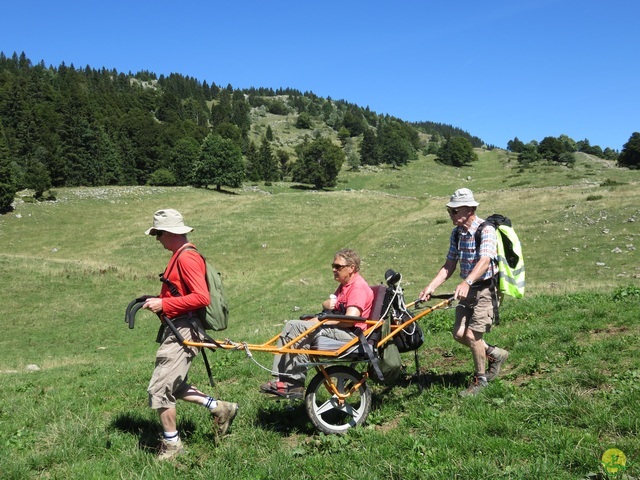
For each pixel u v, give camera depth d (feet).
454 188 342.23
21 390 33.04
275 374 18.24
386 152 495.82
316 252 159.63
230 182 297.94
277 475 14.78
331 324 18.25
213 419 18.40
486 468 13.64
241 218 201.57
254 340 47.11
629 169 368.68
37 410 24.44
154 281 117.80
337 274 19.11
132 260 151.23
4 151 215.72
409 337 20.04
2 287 105.81
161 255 157.28
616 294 37.50
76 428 20.13
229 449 17.03
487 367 24.91
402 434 17.01
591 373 20.07
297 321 18.74
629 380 19.26
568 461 13.80
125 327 89.66
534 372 22.99
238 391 25.21
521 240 141.38
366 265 136.67
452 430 16.44
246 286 122.42
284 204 226.38
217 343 16.93
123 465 16.70
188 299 16.63
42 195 239.91
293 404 21.18
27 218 206.69
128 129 371.35
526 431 15.97
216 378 28.53
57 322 91.91
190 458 16.75
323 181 360.07
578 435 15.05
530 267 117.29
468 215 20.22
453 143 501.15
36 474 16.97
